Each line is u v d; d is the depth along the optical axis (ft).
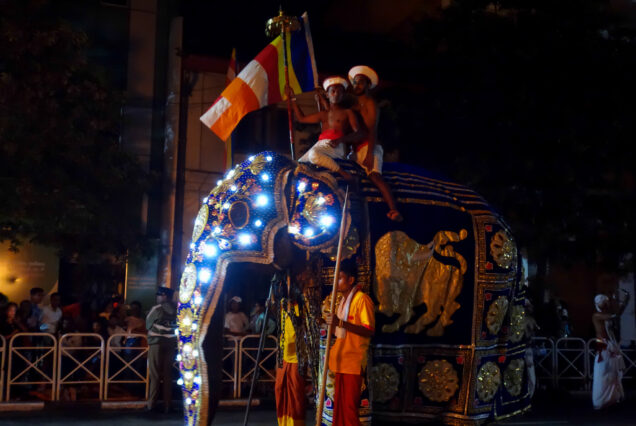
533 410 36.88
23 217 40.32
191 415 17.71
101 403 34.40
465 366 20.57
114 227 44.68
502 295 21.26
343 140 20.22
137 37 53.57
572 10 49.83
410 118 52.06
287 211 19.12
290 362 21.53
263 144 55.62
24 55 40.04
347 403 18.97
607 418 34.45
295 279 19.63
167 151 52.39
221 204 18.99
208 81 54.24
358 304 19.21
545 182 48.57
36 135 39.47
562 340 46.06
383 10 68.95
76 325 42.47
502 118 48.88
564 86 49.01
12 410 33.24
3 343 34.09
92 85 42.19
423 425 24.94
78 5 52.42
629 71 48.98
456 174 49.60
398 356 20.02
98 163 43.09
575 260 49.96
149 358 33.73
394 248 19.72
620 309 59.47
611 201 50.37
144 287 50.72
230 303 42.86
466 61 49.93
